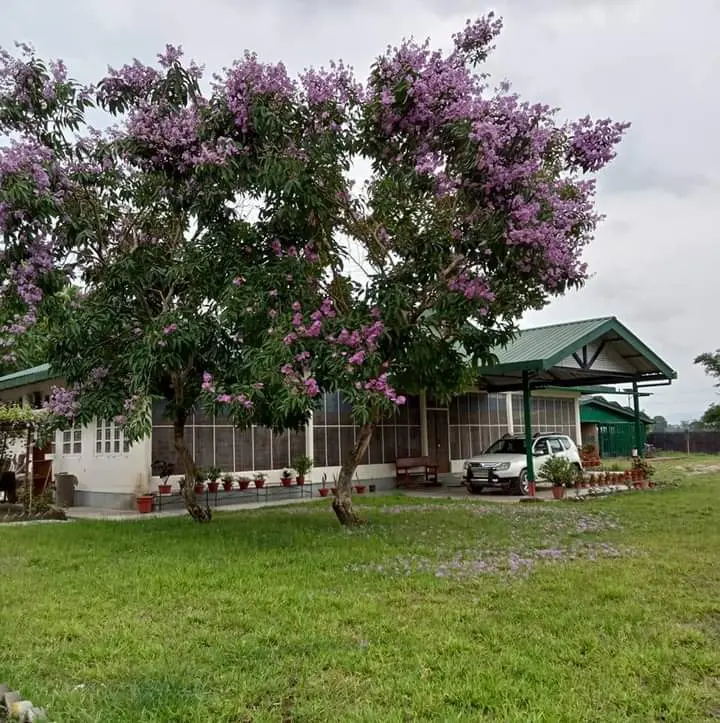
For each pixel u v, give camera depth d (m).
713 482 19.80
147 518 12.92
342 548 8.72
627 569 7.35
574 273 9.42
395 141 9.52
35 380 16.20
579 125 9.43
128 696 3.97
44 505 13.86
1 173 8.62
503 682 4.12
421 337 9.89
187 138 9.30
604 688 4.06
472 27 9.44
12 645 4.96
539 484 18.48
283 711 3.80
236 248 9.73
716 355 43.22
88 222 10.04
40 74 9.39
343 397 8.99
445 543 9.17
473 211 9.35
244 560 7.99
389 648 4.75
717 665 4.44
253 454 16.53
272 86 9.12
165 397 11.30
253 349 8.94
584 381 20.06
